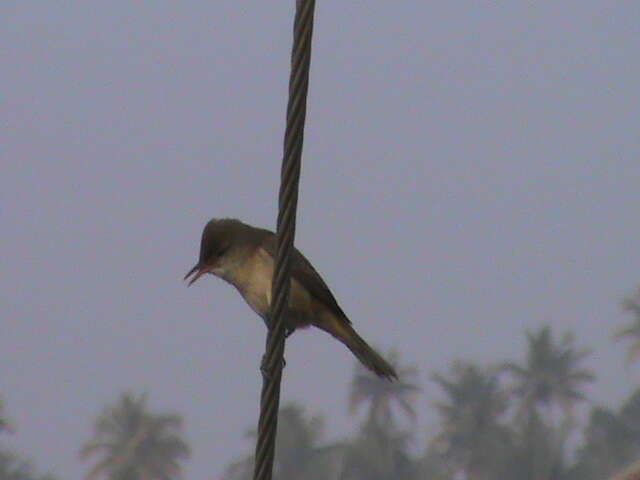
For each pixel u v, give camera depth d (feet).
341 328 37.81
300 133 25.27
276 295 25.80
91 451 411.13
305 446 414.21
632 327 415.85
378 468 413.80
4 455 397.80
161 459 414.00
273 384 25.93
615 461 415.03
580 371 429.79
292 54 25.12
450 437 433.89
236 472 346.74
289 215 25.53
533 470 419.95
